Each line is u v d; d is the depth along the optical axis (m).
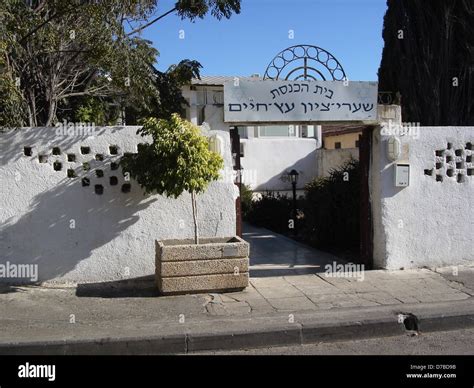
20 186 6.77
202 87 11.81
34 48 7.23
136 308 6.12
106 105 9.79
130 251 7.05
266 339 5.43
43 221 6.84
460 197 8.02
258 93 7.25
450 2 9.88
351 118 7.53
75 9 6.84
